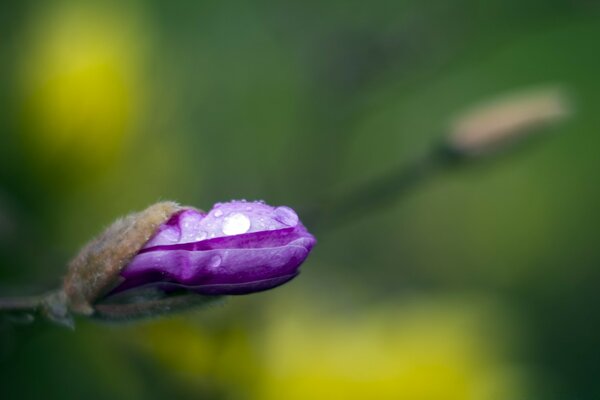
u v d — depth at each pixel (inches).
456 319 15.1
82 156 15.3
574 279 19.4
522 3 17.5
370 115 19.2
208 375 14.1
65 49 15.3
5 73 15.3
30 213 15.2
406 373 14.6
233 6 17.6
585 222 19.7
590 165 19.8
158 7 17.0
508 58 20.1
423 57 17.5
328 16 17.9
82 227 15.3
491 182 19.6
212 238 10.9
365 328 15.0
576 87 20.1
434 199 19.3
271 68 17.5
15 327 12.6
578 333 18.5
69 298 11.3
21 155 15.2
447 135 15.5
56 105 15.2
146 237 11.0
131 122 15.5
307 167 16.8
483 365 14.9
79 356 14.4
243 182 16.4
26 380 14.3
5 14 15.4
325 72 17.2
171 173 15.8
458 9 17.6
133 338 14.1
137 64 15.6
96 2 15.6
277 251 10.8
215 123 16.6
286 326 14.9
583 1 17.3
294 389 14.5
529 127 15.5
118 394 14.4
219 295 11.1
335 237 18.2
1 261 14.6
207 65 17.2
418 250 19.0
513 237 19.6
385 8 17.9
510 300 18.8
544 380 15.6
